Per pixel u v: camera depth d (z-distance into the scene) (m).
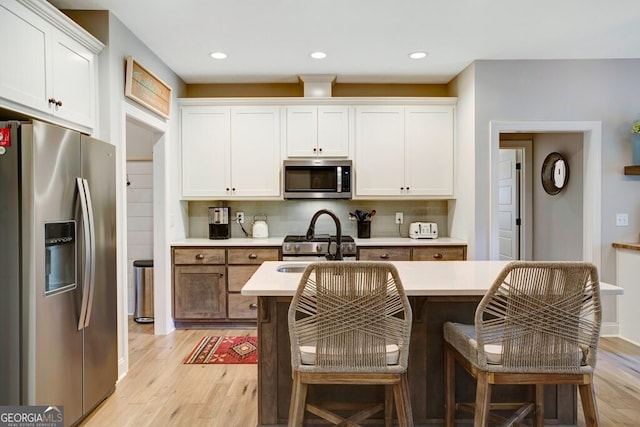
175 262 3.85
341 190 4.04
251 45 3.29
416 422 2.08
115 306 2.53
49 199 1.87
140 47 3.18
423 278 2.05
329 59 3.63
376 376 1.62
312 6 2.64
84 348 2.18
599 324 1.59
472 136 3.70
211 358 3.15
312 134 4.12
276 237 4.38
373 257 3.86
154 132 3.68
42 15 2.08
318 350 1.60
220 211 4.15
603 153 3.62
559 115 3.63
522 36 3.13
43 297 1.83
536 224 4.86
